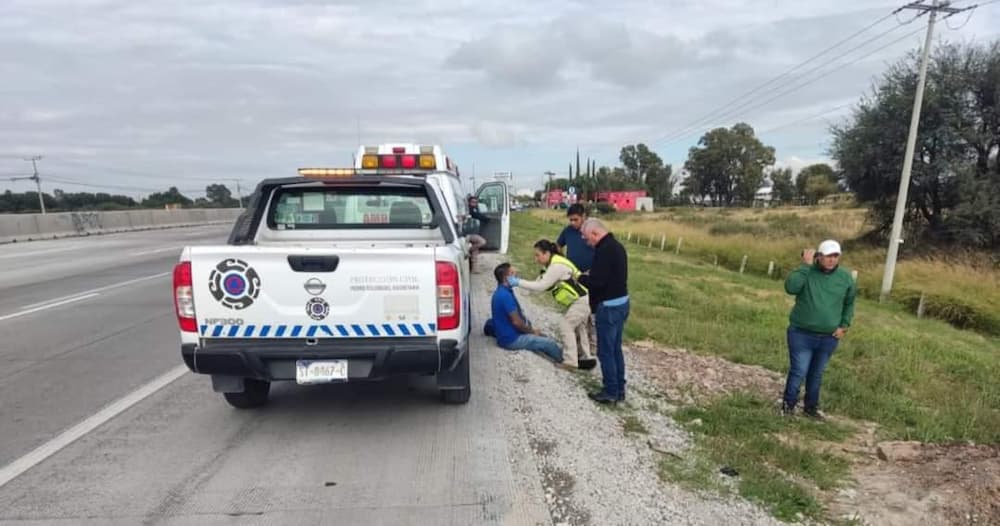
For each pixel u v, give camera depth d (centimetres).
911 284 1659
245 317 378
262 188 501
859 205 2706
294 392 516
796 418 532
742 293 1448
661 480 368
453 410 472
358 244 514
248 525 307
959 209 2178
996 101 2197
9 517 313
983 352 935
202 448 401
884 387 643
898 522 340
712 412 519
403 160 984
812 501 352
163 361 607
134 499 333
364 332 383
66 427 437
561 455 392
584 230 505
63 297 991
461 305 400
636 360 692
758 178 11762
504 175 1622
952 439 498
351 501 331
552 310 937
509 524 310
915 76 2309
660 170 13125
